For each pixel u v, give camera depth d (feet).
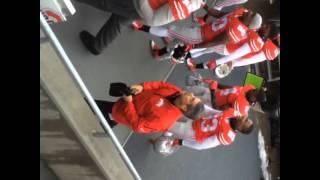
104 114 13.51
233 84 23.71
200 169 20.13
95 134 10.02
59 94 8.89
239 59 20.06
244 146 24.40
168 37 16.87
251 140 25.29
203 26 15.55
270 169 27.53
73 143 10.16
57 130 9.95
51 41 8.12
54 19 10.10
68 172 11.55
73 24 13.88
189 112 12.41
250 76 24.57
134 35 16.58
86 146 9.95
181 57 17.53
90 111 9.55
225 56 19.39
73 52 13.79
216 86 17.63
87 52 14.25
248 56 19.42
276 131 27.78
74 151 10.46
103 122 9.75
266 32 17.80
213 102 17.04
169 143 16.65
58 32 13.34
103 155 10.37
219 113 15.49
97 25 14.73
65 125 9.61
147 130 12.64
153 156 17.16
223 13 18.11
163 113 12.41
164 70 18.15
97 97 14.55
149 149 17.02
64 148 10.55
